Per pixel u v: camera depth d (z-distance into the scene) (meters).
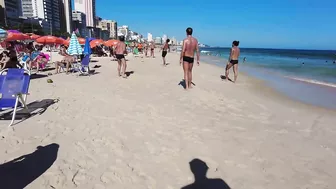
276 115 5.54
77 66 10.91
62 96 6.30
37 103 5.59
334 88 9.84
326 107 6.61
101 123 4.46
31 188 2.57
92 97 6.31
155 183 2.80
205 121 4.86
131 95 6.78
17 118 4.58
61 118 4.64
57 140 3.70
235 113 5.52
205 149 3.65
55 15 112.44
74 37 10.90
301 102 7.16
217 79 10.95
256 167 3.22
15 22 93.50
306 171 3.17
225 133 4.29
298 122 5.12
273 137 4.21
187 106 5.89
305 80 12.19
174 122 4.71
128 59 20.45
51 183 2.67
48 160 3.13
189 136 4.08
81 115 4.85
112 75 10.55
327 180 2.99
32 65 10.96
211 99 6.71
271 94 8.17
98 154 3.35
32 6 102.56
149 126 4.44
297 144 3.97
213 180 2.90
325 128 4.80
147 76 10.69
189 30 7.41
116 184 2.73
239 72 15.21
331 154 3.66
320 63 26.48
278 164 3.32
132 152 3.46
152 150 3.54
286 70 17.73
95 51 22.98
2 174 2.79
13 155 3.21
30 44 17.92
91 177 2.83
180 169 3.10
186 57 7.49
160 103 6.03
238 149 3.70
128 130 4.21
